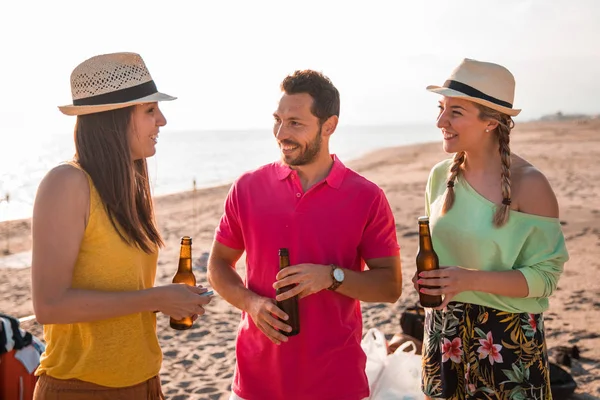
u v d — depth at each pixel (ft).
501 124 8.62
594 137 115.75
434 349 9.22
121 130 7.32
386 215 8.85
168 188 70.90
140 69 7.52
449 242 9.10
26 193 60.59
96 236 7.14
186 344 18.47
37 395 7.37
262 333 8.64
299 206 8.57
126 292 7.09
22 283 26.07
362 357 8.83
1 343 9.91
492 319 8.70
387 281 8.70
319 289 8.02
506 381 8.68
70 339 7.24
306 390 8.48
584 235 30.09
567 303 20.39
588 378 14.88
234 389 9.03
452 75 8.95
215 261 9.24
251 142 221.25
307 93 8.28
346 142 192.65
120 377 7.29
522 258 8.82
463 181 9.05
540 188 8.55
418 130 358.64
